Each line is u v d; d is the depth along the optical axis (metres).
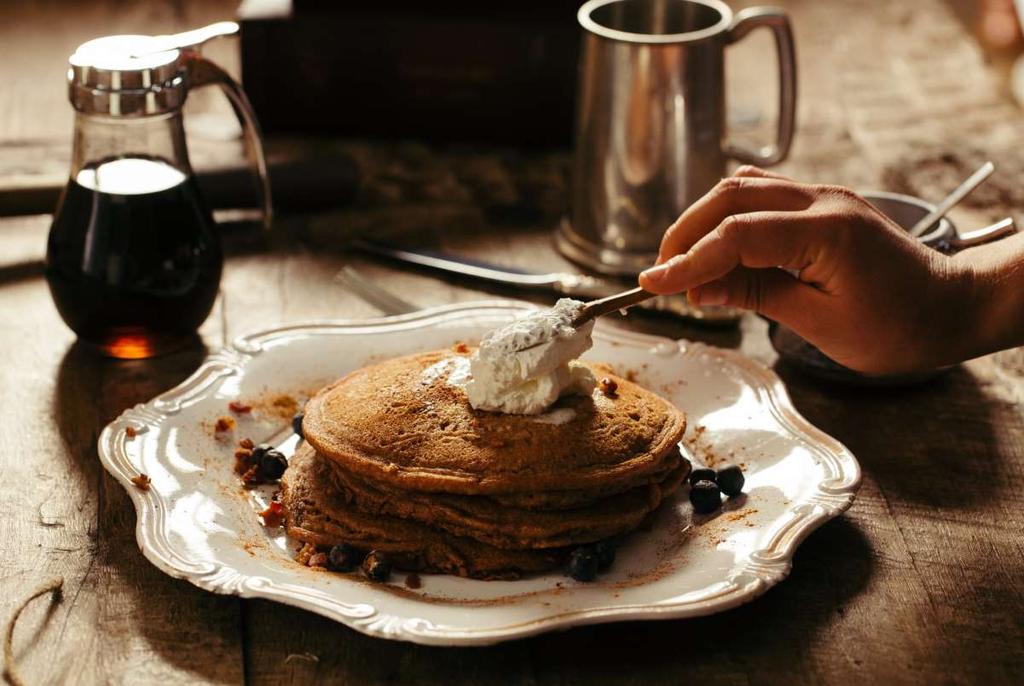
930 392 0.90
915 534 0.80
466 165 1.14
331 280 0.99
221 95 1.20
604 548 0.76
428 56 1.14
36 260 1.00
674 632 0.74
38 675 0.72
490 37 1.13
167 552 0.74
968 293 0.81
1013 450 0.86
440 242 1.03
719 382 0.86
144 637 0.74
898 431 0.87
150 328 0.89
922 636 0.75
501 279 0.98
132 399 0.88
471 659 0.73
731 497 0.80
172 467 0.79
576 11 1.13
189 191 0.89
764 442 0.82
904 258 0.79
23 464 0.83
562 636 0.74
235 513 0.78
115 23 1.31
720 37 0.97
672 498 0.80
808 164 1.12
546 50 1.13
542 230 1.05
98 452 0.80
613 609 0.71
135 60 0.86
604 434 0.78
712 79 0.97
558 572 0.76
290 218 1.06
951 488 0.83
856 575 0.77
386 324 0.90
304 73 1.14
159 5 1.35
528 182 1.12
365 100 1.15
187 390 0.84
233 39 1.28
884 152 1.14
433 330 0.89
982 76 1.28
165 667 0.72
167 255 0.88
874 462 0.85
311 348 0.88
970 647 0.74
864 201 0.81
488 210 1.08
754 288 0.82
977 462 0.85
